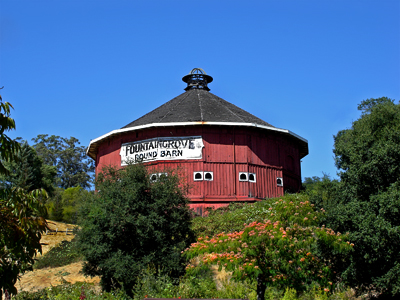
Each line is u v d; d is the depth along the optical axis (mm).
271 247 15648
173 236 21594
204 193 32594
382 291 17891
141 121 36562
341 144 22016
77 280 25578
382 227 16641
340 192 20641
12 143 11977
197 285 18656
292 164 38688
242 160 34062
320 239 16422
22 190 12555
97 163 39906
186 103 38094
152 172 24203
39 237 12797
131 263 19828
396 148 18812
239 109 39875
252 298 17719
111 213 20281
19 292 23484
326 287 17312
